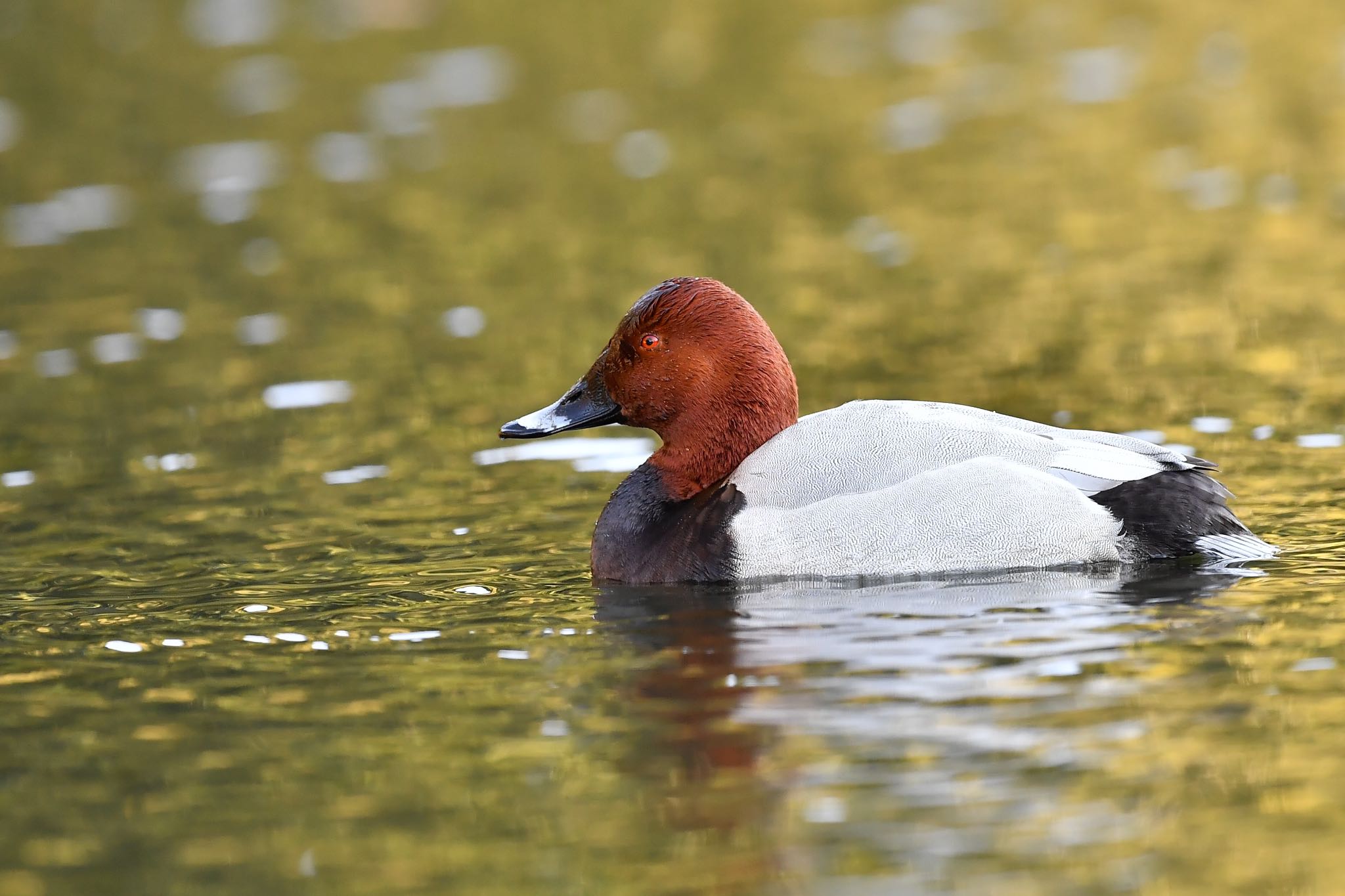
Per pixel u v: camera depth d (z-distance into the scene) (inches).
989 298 726.5
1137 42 1229.7
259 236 866.1
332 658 373.4
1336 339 638.5
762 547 413.1
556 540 462.6
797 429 431.5
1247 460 505.7
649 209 896.3
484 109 1105.4
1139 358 631.2
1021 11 1342.3
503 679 357.1
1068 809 289.4
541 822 295.6
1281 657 346.6
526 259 814.5
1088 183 911.0
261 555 455.2
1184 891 265.1
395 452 558.6
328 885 279.7
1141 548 408.8
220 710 346.9
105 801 310.2
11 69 1211.2
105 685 362.9
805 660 357.4
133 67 1214.3
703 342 437.4
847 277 766.5
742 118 1071.6
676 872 278.4
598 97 1129.4
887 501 410.0
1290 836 278.5
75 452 568.7
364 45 1266.0
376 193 939.3
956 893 267.9
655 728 327.6
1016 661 350.3
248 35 1296.8
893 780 301.1
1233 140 975.6
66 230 884.0
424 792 308.2
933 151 991.0
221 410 613.0
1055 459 412.8
